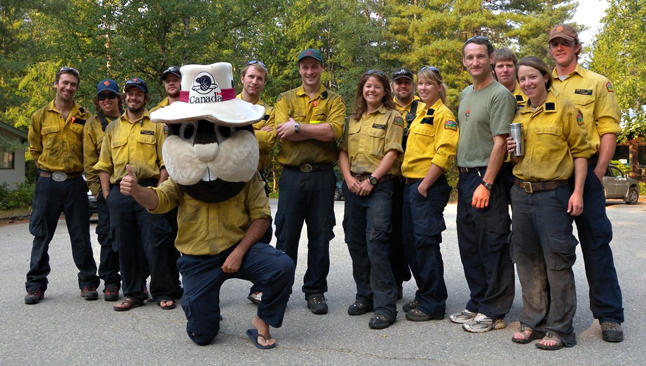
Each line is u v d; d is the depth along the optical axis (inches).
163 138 200.7
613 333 154.6
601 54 973.2
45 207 207.6
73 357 147.6
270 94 1112.2
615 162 1063.0
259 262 153.0
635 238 383.6
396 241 202.8
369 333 167.0
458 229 177.2
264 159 205.5
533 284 158.1
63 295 218.8
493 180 163.3
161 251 196.7
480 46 168.4
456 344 155.5
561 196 151.7
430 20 1051.9
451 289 224.7
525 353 147.3
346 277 251.9
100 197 208.8
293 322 179.9
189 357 147.4
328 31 1258.0
